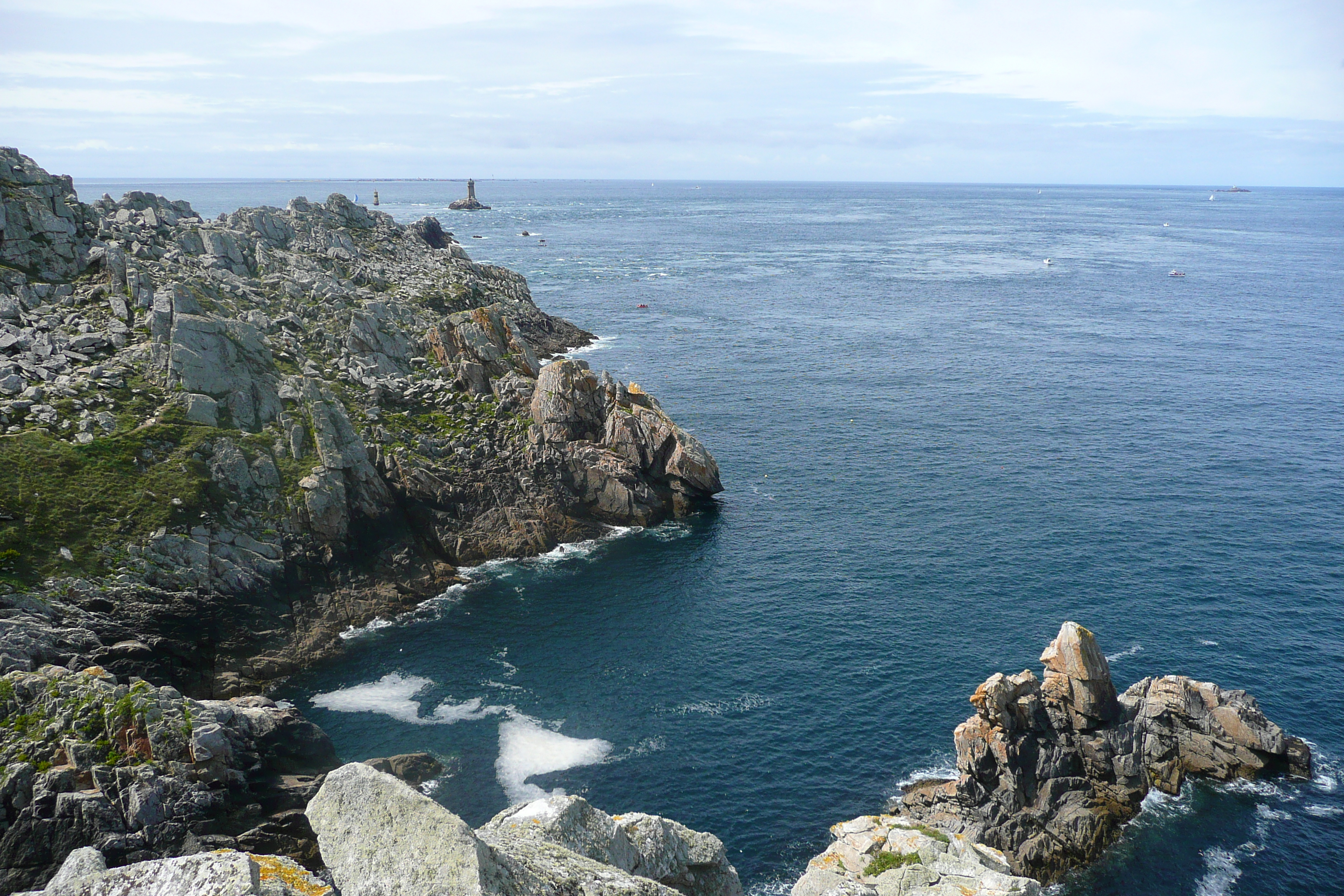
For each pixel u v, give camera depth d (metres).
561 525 84.12
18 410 67.44
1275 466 99.38
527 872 11.88
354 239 142.12
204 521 66.25
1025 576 74.56
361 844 11.73
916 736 55.25
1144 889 44.44
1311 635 65.19
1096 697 50.94
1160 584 72.75
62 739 43.06
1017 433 111.81
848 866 36.56
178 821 42.00
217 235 105.00
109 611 58.44
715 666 63.12
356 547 74.00
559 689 60.59
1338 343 164.50
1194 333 174.12
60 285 81.94
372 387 88.81
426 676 62.22
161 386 74.06
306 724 51.81
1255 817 48.62
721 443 108.19
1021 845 46.59
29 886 39.41
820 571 76.81
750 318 187.12
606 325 176.50
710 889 18.97
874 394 129.38
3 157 89.50
